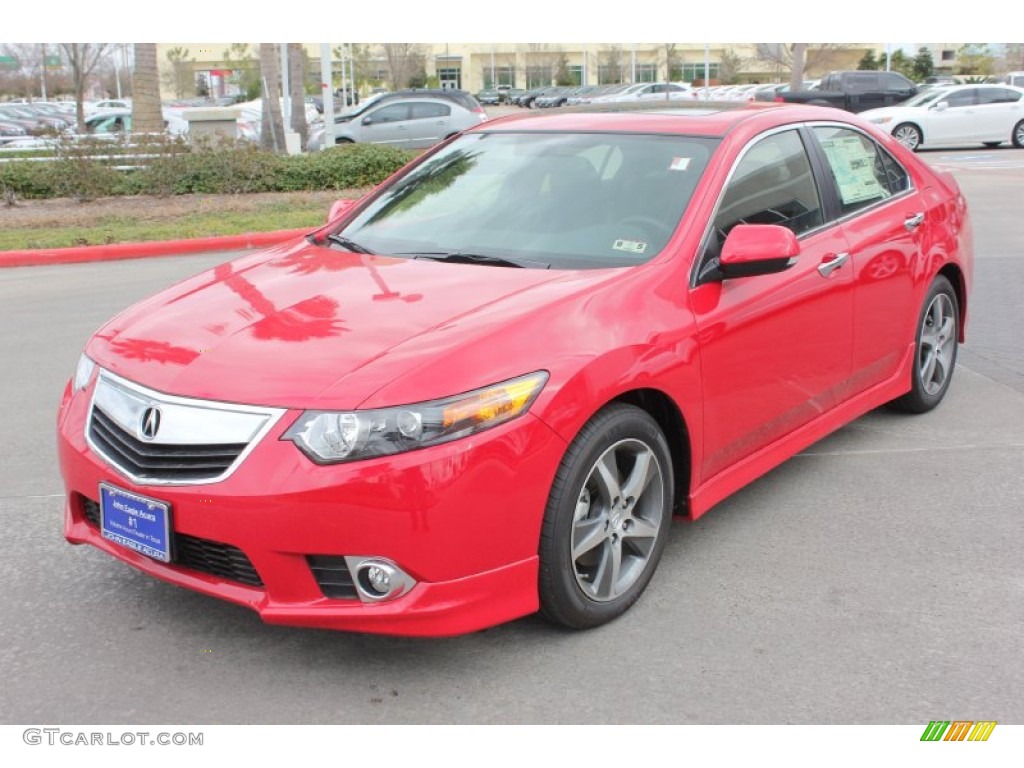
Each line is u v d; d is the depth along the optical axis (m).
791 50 61.12
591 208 4.22
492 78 95.31
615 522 3.60
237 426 3.11
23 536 4.35
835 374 4.78
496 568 3.22
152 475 3.21
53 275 10.95
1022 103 25.95
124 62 53.78
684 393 3.77
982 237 11.93
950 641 3.55
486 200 4.46
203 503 3.09
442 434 3.07
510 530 3.21
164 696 3.23
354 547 3.04
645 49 89.81
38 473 5.08
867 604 3.80
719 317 3.94
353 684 3.30
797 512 4.62
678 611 3.75
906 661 3.43
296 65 27.33
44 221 14.26
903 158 5.63
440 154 5.02
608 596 3.61
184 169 16.83
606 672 3.36
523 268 3.92
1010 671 3.37
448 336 3.29
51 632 3.59
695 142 4.41
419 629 3.13
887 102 30.88
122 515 3.30
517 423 3.18
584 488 3.44
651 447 3.69
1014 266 10.16
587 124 4.78
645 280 3.77
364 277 3.92
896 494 4.82
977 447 5.41
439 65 95.50
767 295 4.19
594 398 3.37
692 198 4.11
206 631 3.60
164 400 3.24
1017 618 3.71
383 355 3.21
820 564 4.12
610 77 90.25
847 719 3.12
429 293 3.68
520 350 3.28
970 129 25.78
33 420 5.90
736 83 81.00
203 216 14.71
